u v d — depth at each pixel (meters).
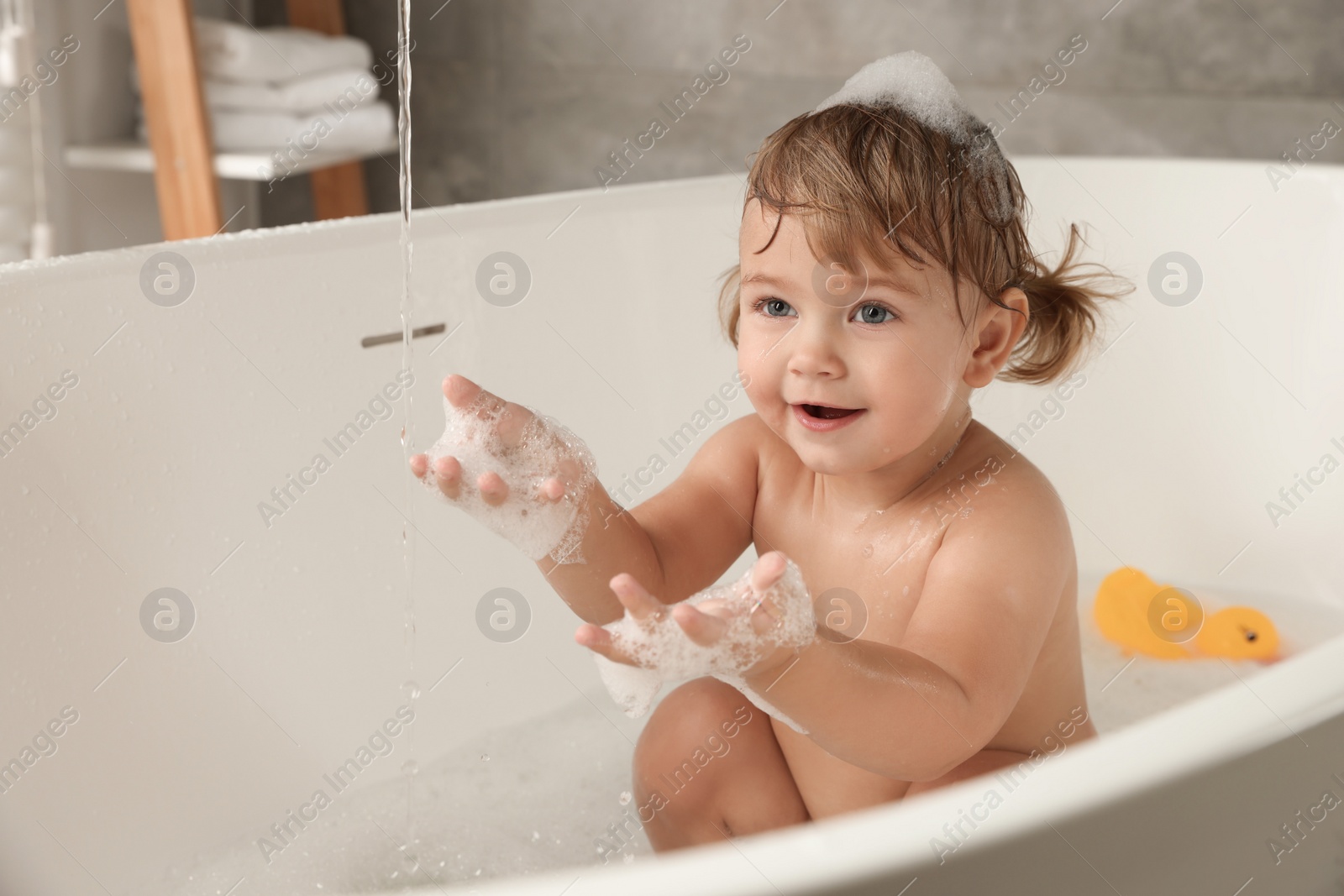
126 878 0.84
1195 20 1.75
